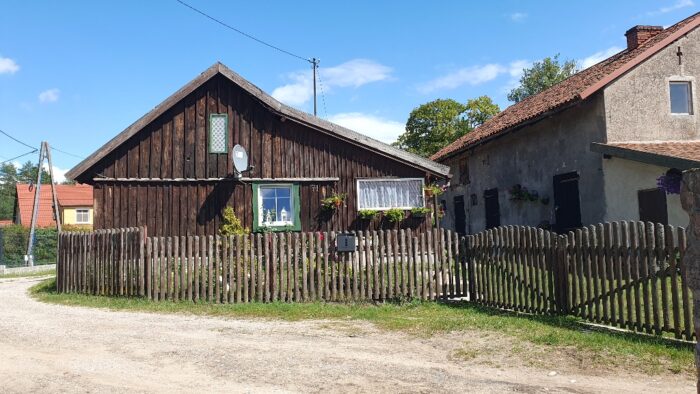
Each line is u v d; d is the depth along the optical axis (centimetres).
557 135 1747
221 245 1078
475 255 1048
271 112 1552
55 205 2836
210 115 1536
